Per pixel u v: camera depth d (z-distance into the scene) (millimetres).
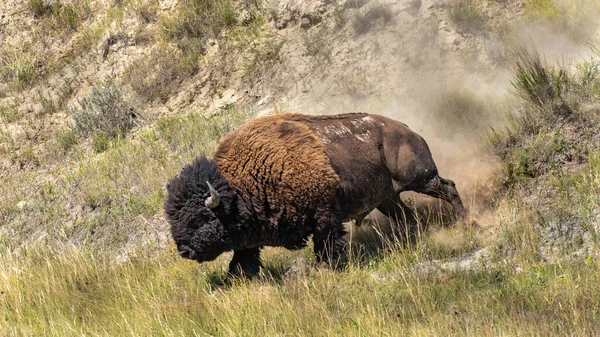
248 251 26766
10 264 32906
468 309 20797
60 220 38625
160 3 53312
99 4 56281
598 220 25281
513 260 24891
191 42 49500
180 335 21750
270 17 48531
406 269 25000
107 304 26688
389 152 27266
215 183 24750
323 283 24109
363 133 27031
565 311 19641
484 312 20422
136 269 30297
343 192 25766
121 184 40156
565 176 28734
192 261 29562
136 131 46469
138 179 40062
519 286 22094
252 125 25391
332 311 22141
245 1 50281
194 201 24766
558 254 24375
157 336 22109
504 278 23219
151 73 49312
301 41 46062
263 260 28500
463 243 27141
